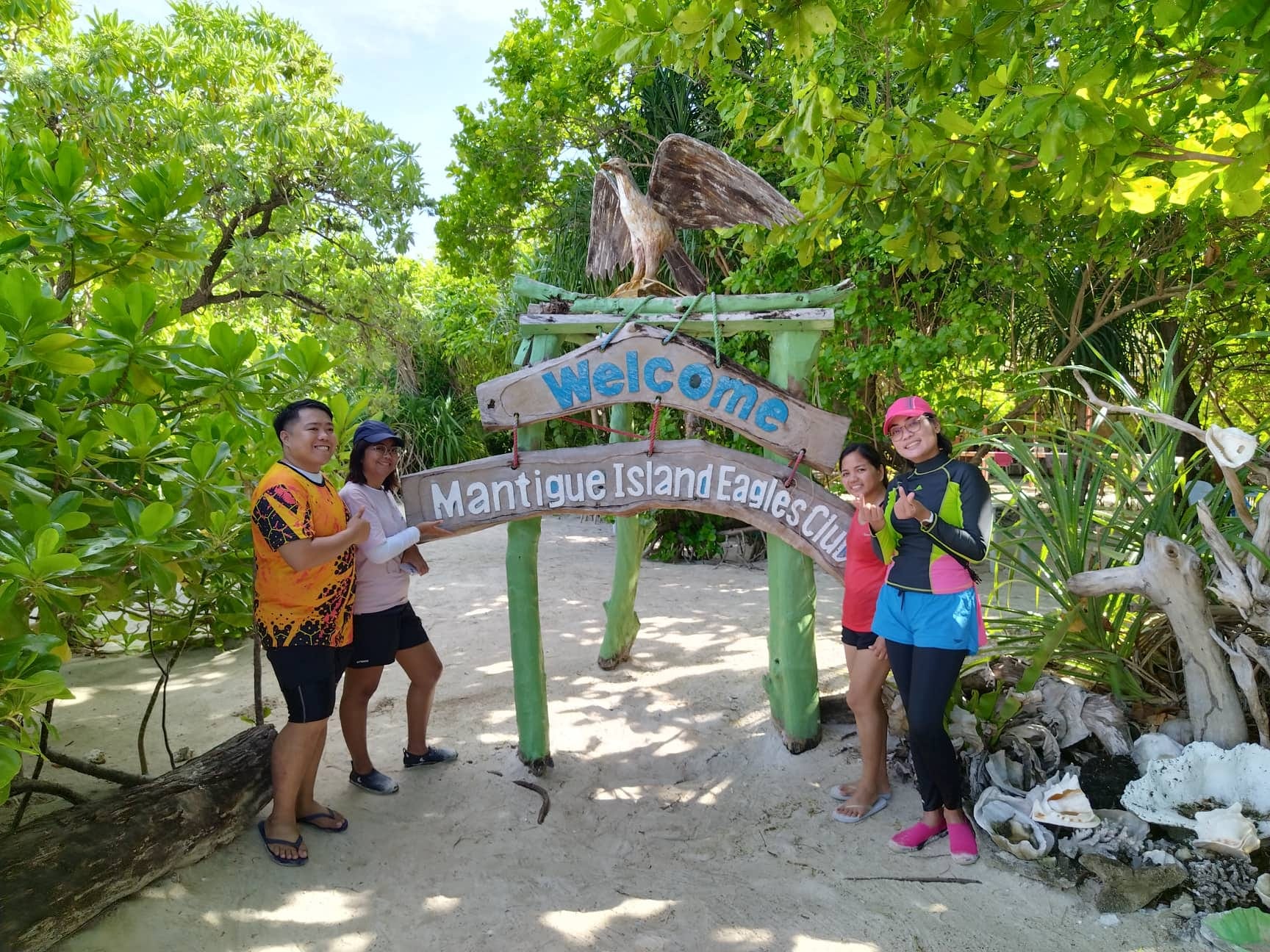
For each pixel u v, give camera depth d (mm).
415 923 2641
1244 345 7832
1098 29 3740
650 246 3818
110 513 2912
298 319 10102
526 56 9250
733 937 2564
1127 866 2727
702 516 8469
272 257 8586
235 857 2924
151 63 8375
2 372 2361
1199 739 3203
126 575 2842
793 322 3586
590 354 3582
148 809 2775
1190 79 2904
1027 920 2596
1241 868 2664
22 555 2246
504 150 9266
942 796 2939
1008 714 3385
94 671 5117
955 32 2945
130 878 2600
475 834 3225
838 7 4969
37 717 2680
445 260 10812
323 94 9836
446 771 3732
